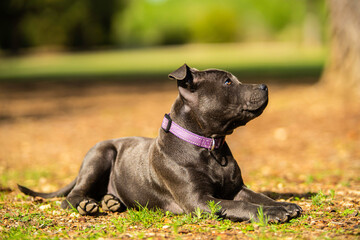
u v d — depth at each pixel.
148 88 25.05
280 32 93.31
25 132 14.16
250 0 92.38
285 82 23.36
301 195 6.51
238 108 5.23
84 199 5.82
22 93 24.73
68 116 16.89
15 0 60.81
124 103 19.59
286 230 4.62
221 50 70.12
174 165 5.27
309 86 20.41
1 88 27.31
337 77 15.29
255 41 93.19
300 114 13.71
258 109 5.21
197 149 5.27
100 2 68.62
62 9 67.81
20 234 4.81
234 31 90.56
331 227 4.76
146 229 4.96
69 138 12.99
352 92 14.57
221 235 4.58
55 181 8.55
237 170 5.51
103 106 18.97
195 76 5.32
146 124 14.31
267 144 11.06
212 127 5.28
